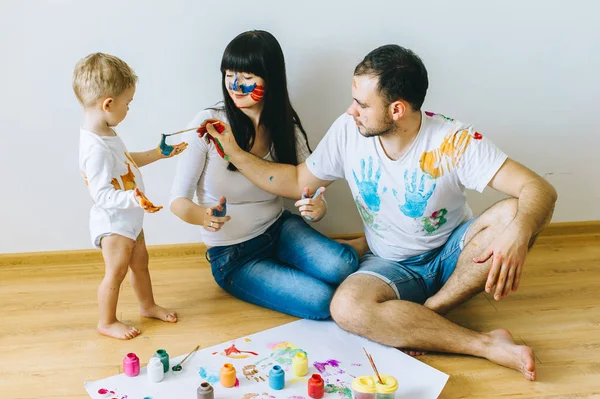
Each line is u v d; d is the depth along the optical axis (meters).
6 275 2.19
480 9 2.15
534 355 1.79
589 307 2.03
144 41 2.07
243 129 1.94
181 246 2.32
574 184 2.42
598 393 1.64
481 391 1.64
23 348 1.79
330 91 2.20
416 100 1.71
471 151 1.77
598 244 2.43
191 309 2.01
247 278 2.00
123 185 1.78
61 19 2.02
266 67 1.85
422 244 1.92
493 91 2.26
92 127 1.74
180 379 1.66
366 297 1.79
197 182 1.98
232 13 2.07
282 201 2.14
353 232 2.39
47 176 2.18
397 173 1.83
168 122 2.17
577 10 2.20
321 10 2.10
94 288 2.12
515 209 1.75
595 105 2.33
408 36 2.16
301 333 1.87
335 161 1.93
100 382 1.64
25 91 2.08
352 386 1.55
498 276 1.77
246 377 1.66
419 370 1.70
